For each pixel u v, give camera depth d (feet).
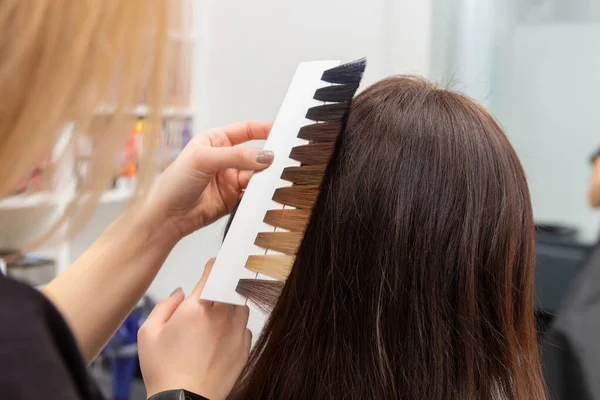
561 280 4.24
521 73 4.43
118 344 5.12
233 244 1.81
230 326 1.84
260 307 1.72
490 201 1.84
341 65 1.90
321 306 1.86
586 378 4.04
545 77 4.35
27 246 1.16
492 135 1.88
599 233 4.25
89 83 0.98
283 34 5.43
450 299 1.83
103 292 2.07
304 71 1.98
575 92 4.27
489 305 1.88
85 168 1.08
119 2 0.98
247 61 5.69
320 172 1.75
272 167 1.86
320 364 1.86
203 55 5.89
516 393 1.93
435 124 1.83
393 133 1.82
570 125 4.31
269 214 1.80
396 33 4.75
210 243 4.85
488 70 4.50
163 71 1.08
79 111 0.99
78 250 4.42
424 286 1.81
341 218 1.82
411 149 1.81
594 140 4.24
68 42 0.94
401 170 1.79
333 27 5.09
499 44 4.46
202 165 1.98
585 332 4.07
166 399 1.67
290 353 1.89
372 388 1.82
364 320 1.83
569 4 4.20
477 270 1.84
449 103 1.89
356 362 1.83
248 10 5.60
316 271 1.87
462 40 4.52
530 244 1.96
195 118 5.92
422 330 1.81
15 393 0.85
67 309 2.00
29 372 0.86
